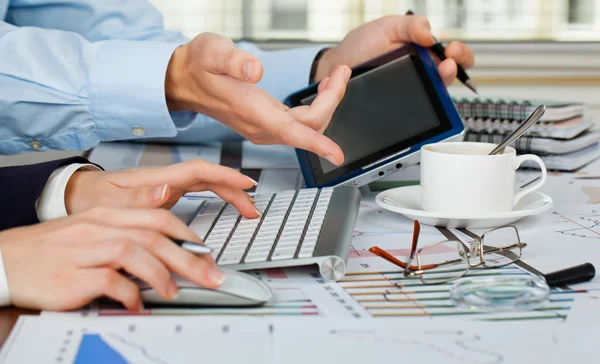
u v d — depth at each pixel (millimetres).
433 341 469
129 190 677
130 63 906
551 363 436
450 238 725
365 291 569
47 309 523
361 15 2053
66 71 905
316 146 800
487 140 1131
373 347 460
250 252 618
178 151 1226
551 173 1081
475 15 2041
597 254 661
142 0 1337
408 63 1001
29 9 1280
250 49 1333
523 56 1981
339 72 849
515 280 570
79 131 930
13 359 444
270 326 495
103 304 540
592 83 1987
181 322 503
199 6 2047
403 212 767
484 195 753
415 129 929
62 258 526
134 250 521
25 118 907
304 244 620
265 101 824
